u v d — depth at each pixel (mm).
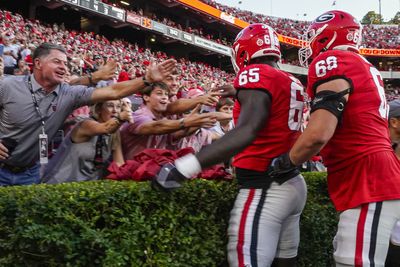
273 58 2469
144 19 28516
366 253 1998
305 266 3066
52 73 2918
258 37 2432
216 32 40250
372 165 2051
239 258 2197
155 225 2084
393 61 46688
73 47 18141
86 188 2045
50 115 3004
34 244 1831
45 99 2986
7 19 17750
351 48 2316
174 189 2006
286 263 2422
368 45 45438
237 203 2312
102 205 1974
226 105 4172
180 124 3109
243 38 2475
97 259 1928
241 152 2133
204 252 2248
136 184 2166
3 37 11992
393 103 2938
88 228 1885
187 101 3371
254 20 41312
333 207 3398
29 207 1824
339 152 2135
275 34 2496
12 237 1793
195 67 30953
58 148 3307
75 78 4094
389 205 2018
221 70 38156
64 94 3025
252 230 2203
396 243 2496
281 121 2242
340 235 2105
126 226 1993
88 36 23141
